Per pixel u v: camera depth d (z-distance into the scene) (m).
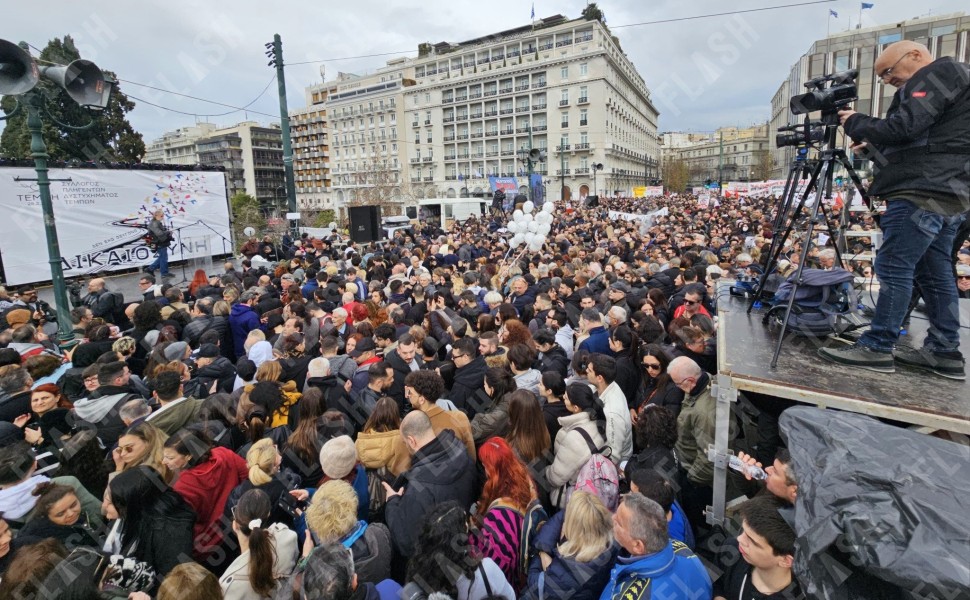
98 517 2.89
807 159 3.13
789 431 2.01
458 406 4.08
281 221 18.91
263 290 7.27
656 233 14.88
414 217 35.72
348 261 12.20
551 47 59.09
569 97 55.44
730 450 2.66
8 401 3.71
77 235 12.28
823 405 2.28
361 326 5.13
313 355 5.47
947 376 2.41
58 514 2.58
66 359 5.59
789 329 2.99
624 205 32.94
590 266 8.05
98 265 12.69
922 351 2.55
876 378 2.44
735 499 2.74
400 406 4.30
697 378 3.10
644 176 65.00
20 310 5.81
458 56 67.50
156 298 7.32
